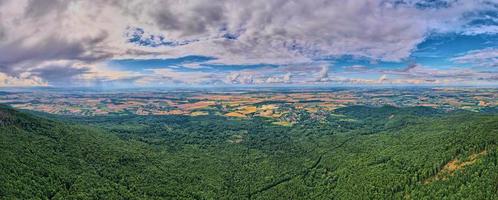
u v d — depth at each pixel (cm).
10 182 17075
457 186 18125
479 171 18275
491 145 19825
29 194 16900
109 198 19225
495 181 17188
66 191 18600
